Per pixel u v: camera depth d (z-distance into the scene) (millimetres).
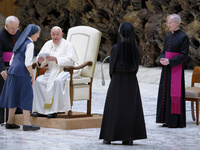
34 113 20875
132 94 15945
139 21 42438
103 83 18312
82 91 20953
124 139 15672
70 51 21438
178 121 20938
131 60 15914
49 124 20078
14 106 18672
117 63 15945
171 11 39531
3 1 62750
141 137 15953
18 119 21156
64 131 19094
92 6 47500
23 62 18578
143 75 42094
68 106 20359
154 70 41719
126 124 15711
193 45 38594
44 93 20688
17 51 18703
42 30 53812
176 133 19234
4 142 15984
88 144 15820
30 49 18469
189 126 21422
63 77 20531
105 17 47281
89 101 21406
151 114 25125
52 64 21359
